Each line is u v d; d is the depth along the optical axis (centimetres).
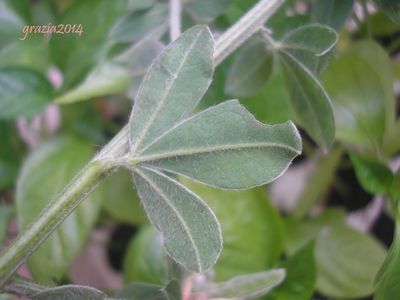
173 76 9
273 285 11
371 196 21
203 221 8
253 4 14
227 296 11
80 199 9
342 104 14
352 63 14
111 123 22
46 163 17
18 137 20
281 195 22
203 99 14
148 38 13
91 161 9
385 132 14
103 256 23
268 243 15
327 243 17
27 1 18
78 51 16
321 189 18
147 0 13
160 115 9
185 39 9
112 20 16
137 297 10
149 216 9
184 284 11
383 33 17
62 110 20
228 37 10
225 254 15
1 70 16
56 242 15
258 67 13
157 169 9
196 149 8
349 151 13
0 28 18
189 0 14
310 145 20
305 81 11
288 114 15
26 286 9
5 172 18
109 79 16
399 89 20
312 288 13
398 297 11
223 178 8
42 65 18
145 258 15
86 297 8
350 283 16
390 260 11
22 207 16
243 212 15
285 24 13
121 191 18
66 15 16
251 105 15
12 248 9
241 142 8
